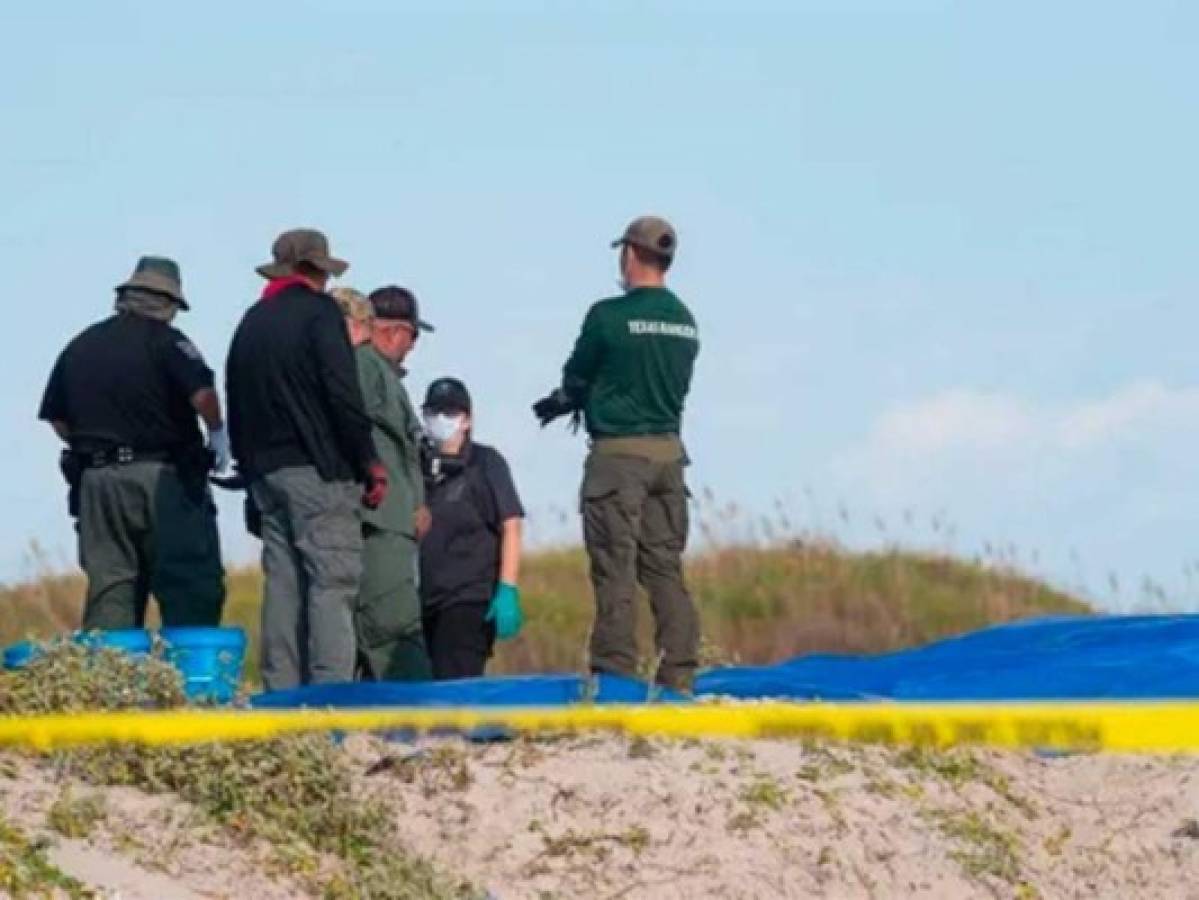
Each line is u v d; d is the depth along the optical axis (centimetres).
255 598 8375
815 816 3550
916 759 3791
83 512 4231
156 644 3703
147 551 4234
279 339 3956
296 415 3956
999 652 4516
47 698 3425
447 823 3441
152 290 4209
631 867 3394
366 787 3500
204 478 4222
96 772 3250
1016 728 3919
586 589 9162
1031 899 3525
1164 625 4594
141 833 3120
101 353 4184
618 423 4188
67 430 4247
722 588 9250
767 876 3419
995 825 3669
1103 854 3669
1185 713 3944
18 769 3256
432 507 4544
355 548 4000
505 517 4559
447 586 4528
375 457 4000
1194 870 3653
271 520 4016
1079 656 4397
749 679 4397
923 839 3566
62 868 2942
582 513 4222
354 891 3131
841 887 3444
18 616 7844
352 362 3966
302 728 3428
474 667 4541
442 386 4569
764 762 3694
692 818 3500
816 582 9262
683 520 4247
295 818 3253
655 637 4244
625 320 4175
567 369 4222
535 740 3691
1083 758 3909
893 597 9119
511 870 3366
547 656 8381
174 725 3375
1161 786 3819
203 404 4178
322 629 3959
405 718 3656
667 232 4238
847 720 3812
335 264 4047
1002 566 9538
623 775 3572
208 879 3053
